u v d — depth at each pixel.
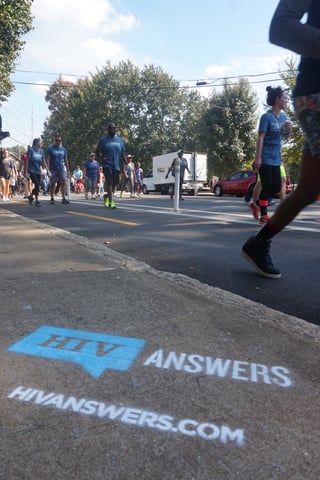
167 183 30.22
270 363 1.77
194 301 2.48
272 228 3.04
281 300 2.66
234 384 1.61
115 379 1.63
